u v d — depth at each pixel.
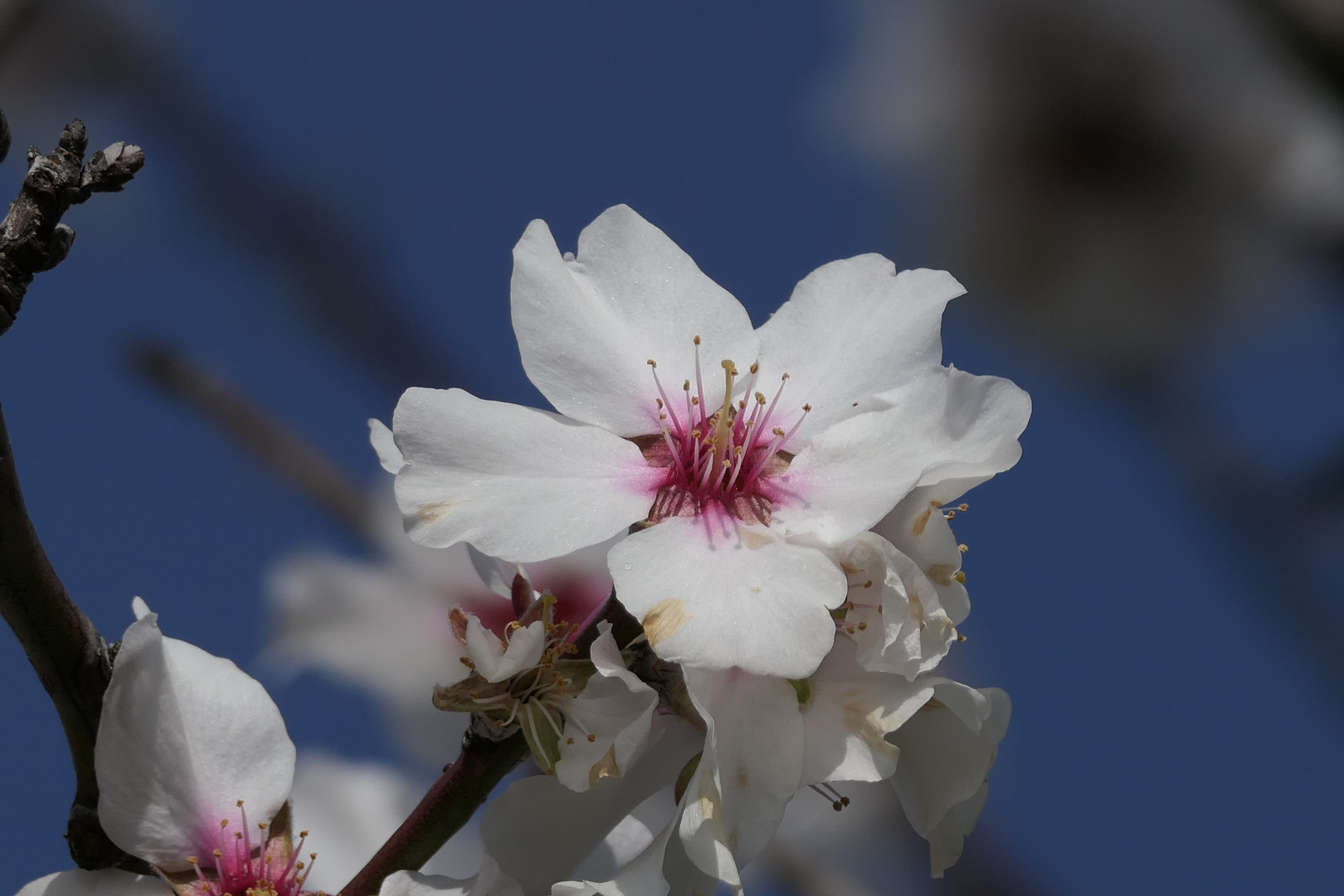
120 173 0.46
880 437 0.46
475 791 0.46
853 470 0.46
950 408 0.46
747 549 0.45
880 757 0.45
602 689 0.45
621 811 0.46
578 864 0.46
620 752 0.45
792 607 0.45
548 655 0.45
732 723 0.45
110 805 0.46
